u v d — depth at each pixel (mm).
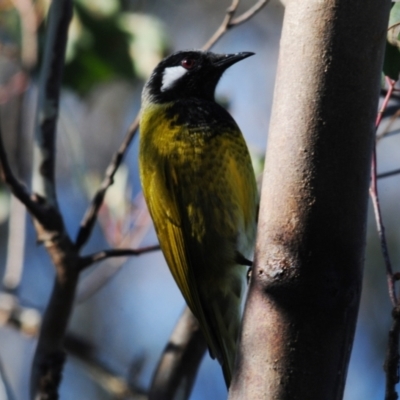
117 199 10680
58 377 8438
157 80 9602
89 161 15703
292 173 5238
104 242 15680
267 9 16453
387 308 14602
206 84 9664
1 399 9055
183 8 16578
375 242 14930
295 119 5281
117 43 11648
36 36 11078
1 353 14656
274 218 5250
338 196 5168
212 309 8664
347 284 5117
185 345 8758
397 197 15500
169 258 8828
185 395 8680
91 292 11625
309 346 5047
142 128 9312
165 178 8719
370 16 5277
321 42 5281
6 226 15680
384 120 10102
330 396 5020
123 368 15805
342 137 5199
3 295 10594
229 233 8609
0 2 11320
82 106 15977
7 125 14922
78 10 11562
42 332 8484
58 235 8195
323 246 5137
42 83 8602
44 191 8281
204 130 8680
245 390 5098
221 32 9289
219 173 8586
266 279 5188
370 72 5258
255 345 5137
